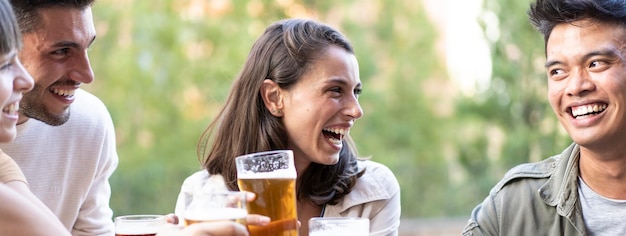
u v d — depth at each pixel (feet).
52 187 8.09
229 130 7.55
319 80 7.05
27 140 7.86
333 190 7.47
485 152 33.53
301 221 7.55
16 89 5.37
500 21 29.48
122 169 31.58
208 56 33.12
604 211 7.23
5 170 5.63
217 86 31.76
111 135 8.64
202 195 5.04
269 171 5.44
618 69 6.73
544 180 7.57
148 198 30.19
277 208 5.43
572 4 6.79
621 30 6.73
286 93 7.20
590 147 6.95
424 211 33.40
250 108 7.40
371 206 7.58
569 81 6.89
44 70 6.98
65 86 7.17
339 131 7.13
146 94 32.45
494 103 31.09
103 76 32.42
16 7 6.78
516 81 30.32
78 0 7.00
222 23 32.71
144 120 32.58
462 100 32.78
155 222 6.10
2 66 5.19
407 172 33.55
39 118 7.25
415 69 37.17
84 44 7.12
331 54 7.11
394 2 37.01
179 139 32.22
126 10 32.53
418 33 37.35
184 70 32.48
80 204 8.35
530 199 7.56
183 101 32.83
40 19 6.86
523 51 29.60
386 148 35.70
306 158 7.39
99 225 8.54
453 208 33.45
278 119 7.30
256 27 33.17
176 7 32.94
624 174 7.06
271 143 7.32
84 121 8.28
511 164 31.45
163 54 32.63
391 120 35.88
